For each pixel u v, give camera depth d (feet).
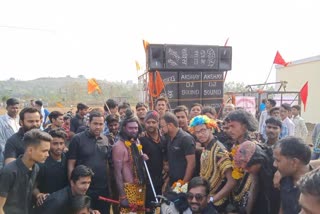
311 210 4.76
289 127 23.41
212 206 10.82
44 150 10.52
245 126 11.15
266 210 10.23
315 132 20.48
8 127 19.19
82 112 27.84
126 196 14.61
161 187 15.56
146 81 31.73
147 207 15.48
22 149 13.41
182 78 29.86
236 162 9.99
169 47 29.14
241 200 11.07
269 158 9.93
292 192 7.95
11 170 10.32
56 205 11.72
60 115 22.08
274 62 32.68
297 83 74.28
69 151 14.25
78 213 11.61
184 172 14.33
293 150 7.70
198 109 20.58
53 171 13.14
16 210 10.56
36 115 13.65
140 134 15.81
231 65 30.78
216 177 11.65
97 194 14.40
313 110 69.00
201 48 29.89
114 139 18.35
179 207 11.59
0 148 17.95
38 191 12.48
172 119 14.40
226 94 43.37
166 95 29.50
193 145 14.25
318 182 4.71
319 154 16.97
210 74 30.50
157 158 15.51
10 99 19.56
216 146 11.84
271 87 71.15
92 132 14.61
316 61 67.62
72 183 11.92
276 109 23.24
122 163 14.76
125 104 27.40
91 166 14.24
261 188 10.10
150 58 29.01
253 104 37.76
